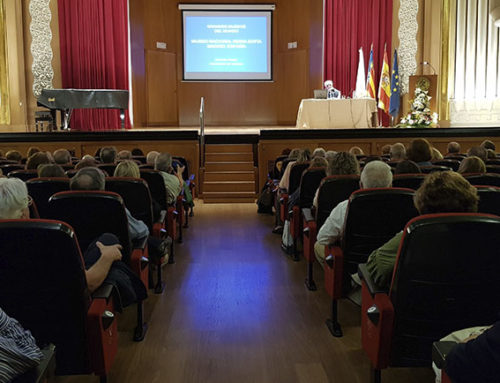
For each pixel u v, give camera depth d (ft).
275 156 28.37
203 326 10.21
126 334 9.82
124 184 10.18
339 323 10.26
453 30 39.50
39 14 40.14
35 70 40.34
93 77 41.70
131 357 8.87
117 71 42.27
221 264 14.61
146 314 10.85
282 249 16.20
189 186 21.27
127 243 8.26
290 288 12.48
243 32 44.83
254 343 9.41
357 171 11.35
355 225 8.34
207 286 12.68
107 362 6.70
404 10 40.81
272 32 45.60
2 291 5.63
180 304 11.45
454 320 6.15
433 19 39.75
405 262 5.88
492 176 10.30
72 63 41.29
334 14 42.29
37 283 5.65
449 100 40.16
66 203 7.80
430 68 40.34
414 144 14.02
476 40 38.75
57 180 10.07
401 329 6.32
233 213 23.02
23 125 39.81
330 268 9.39
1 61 38.86
